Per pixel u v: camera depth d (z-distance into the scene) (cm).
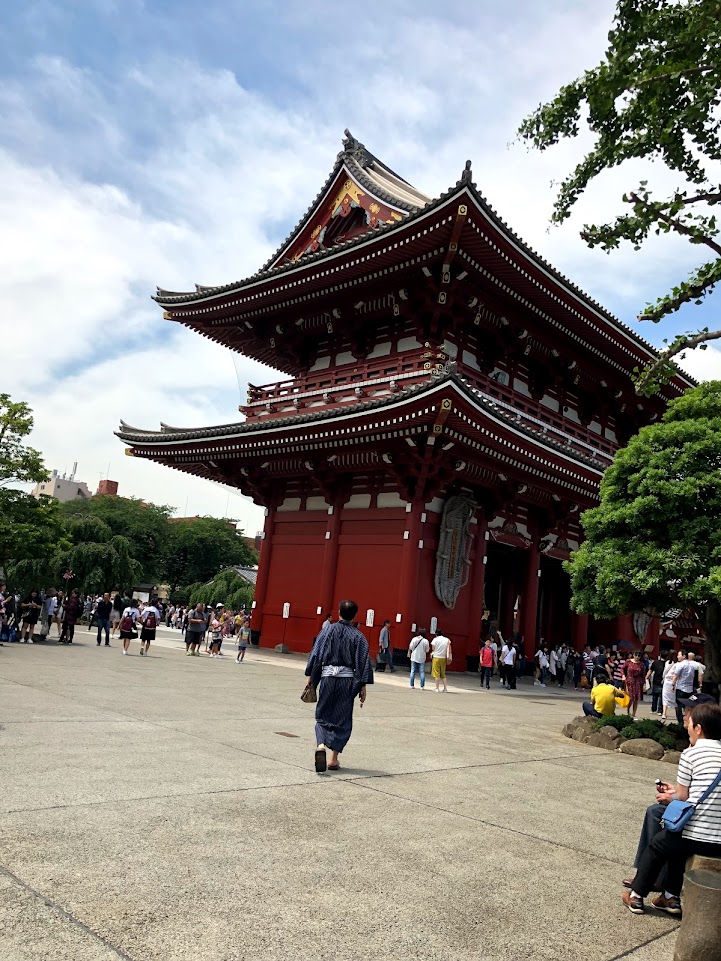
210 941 446
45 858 543
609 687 1744
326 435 3162
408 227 2981
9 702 1240
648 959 504
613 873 675
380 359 3541
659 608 1631
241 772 894
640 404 4703
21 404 3456
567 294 3359
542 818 847
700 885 489
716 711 595
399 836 702
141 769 850
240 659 2956
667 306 1062
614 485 1683
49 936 428
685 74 972
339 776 941
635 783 1154
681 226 1036
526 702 2539
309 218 4075
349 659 992
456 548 3297
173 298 4203
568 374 4234
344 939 470
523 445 3083
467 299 3447
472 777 1044
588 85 1031
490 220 2888
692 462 1538
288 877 562
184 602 10388
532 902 577
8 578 4741
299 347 4172
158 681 1850
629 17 994
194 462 4084
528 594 3834
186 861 570
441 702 2173
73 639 3294
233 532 12281
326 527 3603
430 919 517
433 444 2980
